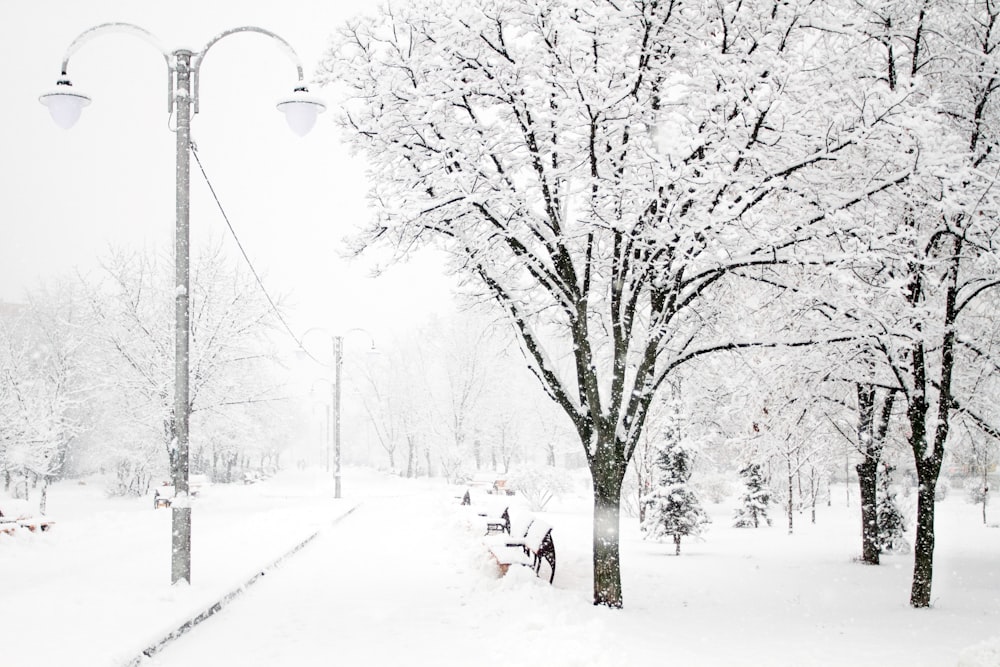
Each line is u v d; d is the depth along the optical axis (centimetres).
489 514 2334
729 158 1028
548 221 1107
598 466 1044
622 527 2661
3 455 2888
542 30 994
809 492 3716
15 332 4669
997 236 1081
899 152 1008
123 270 2986
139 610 837
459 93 1035
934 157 976
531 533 1344
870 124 984
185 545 1015
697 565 1595
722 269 1037
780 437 1752
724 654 767
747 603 1127
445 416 5631
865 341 1166
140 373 2973
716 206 966
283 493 4169
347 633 816
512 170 1089
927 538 1123
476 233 1156
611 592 1020
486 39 1038
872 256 966
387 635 807
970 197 1016
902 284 966
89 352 3300
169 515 2520
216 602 923
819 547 2027
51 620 781
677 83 1079
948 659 759
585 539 1964
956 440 1585
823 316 1213
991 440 1585
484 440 6097
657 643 803
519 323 1154
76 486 5016
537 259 1085
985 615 1044
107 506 3506
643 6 991
